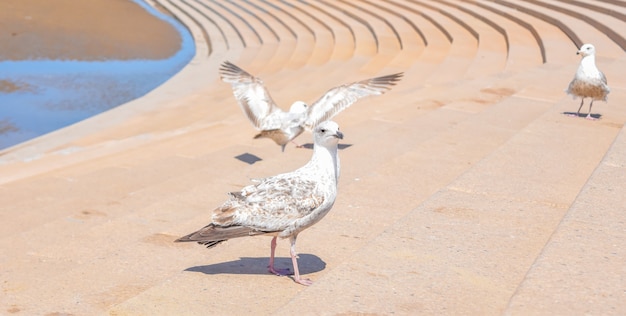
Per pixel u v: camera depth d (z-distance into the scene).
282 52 30.05
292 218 5.32
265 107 10.44
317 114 10.12
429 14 31.62
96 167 12.05
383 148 10.21
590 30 22.81
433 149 9.59
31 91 23.03
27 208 9.43
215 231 5.22
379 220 7.04
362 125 12.33
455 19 29.86
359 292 5.00
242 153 11.58
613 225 5.87
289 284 5.62
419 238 6.00
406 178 8.34
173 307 5.11
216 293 5.39
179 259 6.39
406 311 4.73
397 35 29.33
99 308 5.34
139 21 37.12
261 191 5.36
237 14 38.97
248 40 33.75
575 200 6.45
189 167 11.04
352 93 10.02
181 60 29.98
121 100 23.00
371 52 27.45
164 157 11.71
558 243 5.48
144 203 8.96
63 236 7.65
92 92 23.64
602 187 6.81
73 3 38.50
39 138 17.88
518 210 6.76
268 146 12.17
